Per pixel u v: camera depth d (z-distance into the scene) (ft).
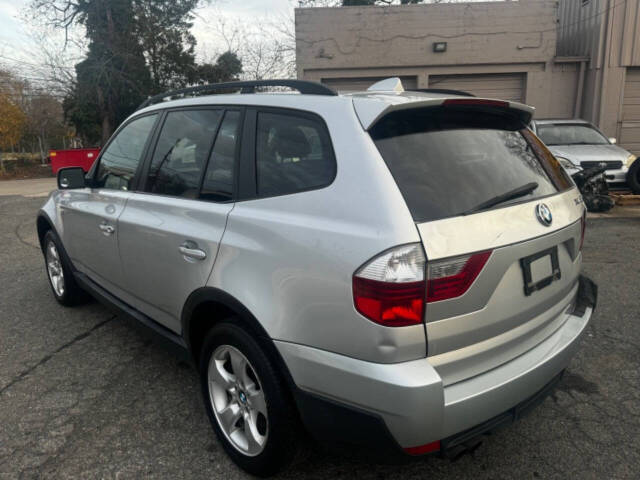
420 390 5.65
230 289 7.34
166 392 10.25
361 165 6.29
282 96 7.80
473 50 41.42
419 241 5.73
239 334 7.32
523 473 7.83
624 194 29.12
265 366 6.96
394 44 41.63
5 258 21.31
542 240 6.95
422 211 5.96
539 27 40.83
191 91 10.00
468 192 6.51
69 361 11.62
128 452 8.41
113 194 10.91
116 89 80.74
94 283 12.53
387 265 5.68
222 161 8.26
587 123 32.71
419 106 6.80
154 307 9.81
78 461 8.20
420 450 5.95
